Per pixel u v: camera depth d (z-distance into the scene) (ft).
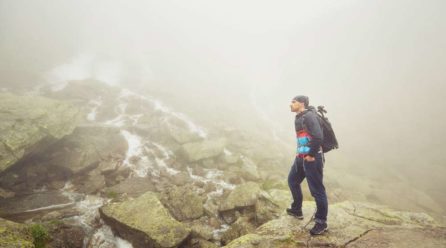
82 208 31.91
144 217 27.02
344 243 13.51
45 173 37.37
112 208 28.58
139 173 43.47
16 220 27.94
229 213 33.42
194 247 25.67
